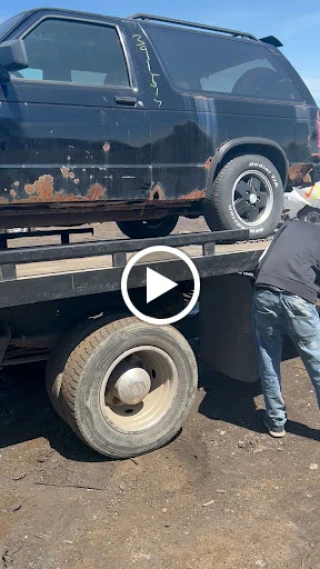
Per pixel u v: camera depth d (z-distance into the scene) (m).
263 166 4.69
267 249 3.68
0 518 2.89
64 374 3.29
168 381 3.61
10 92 3.55
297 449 3.56
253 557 2.56
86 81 4.00
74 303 3.57
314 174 5.23
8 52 3.29
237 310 4.11
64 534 2.75
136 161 4.08
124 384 3.43
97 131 3.88
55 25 3.88
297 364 5.09
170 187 4.27
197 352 4.66
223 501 3.00
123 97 3.99
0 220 3.98
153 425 3.51
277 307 3.48
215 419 4.03
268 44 5.23
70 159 3.78
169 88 4.24
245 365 4.16
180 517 2.88
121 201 4.09
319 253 3.50
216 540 2.68
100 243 3.16
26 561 2.56
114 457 3.45
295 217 5.00
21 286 2.86
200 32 4.66
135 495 3.09
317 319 3.50
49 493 3.12
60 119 3.72
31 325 3.50
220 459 3.46
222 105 4.50
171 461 3.45
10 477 3.29
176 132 4.25
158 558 2.57
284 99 5.03
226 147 4.49
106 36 4.09
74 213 4.28
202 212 4.81
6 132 3.52
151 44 4.28
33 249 2.93
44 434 3.83
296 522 2.82
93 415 3.29
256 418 4.04
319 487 3.13
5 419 4.06
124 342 3.30
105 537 2.72
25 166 3.61
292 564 2.52
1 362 3.66
